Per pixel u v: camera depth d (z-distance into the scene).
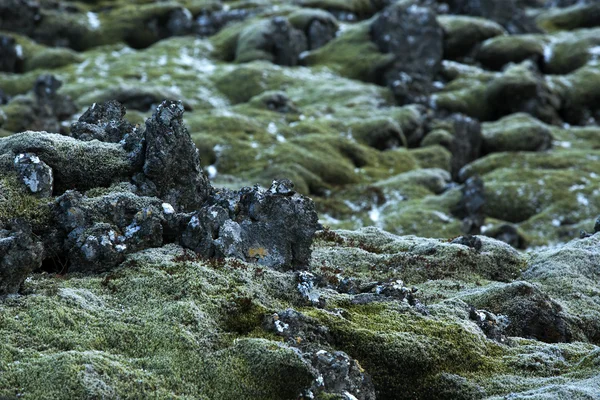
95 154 36.88
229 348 26.81
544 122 140.00
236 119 112.50
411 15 159.25
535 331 35.28
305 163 101.75
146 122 37.44
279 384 25.70
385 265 42.47
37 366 24.05
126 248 32.12
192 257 32.34
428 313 32.72
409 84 143.50
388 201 96.75
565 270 42.50
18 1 161.88
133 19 172.12
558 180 104.19
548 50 166.88
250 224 34.47
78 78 138.12
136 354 26.08
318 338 28.55
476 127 122.75
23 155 34.09
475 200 91.25
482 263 43.81
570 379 28.72
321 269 39.06
